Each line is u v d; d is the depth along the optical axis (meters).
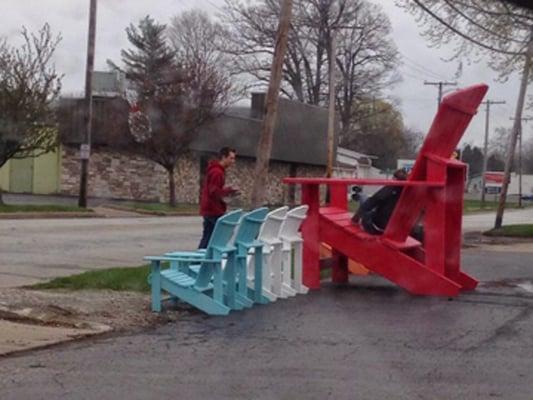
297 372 8.10
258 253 12.09
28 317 10.32
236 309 11.57
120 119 43.50
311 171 60.88
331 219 13.74
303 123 57.03
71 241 22.25
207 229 14.51
